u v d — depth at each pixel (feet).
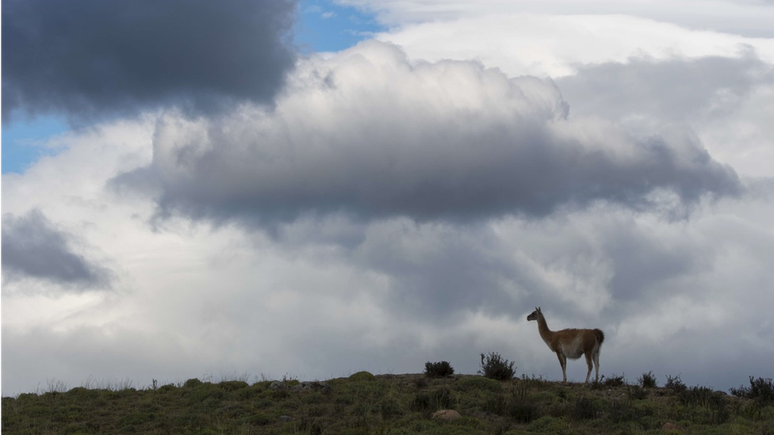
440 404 111.34
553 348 141.28
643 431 96.22
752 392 128.88
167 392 130.31
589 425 101.19
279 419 105.40
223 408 111.86
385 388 126.72
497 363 143.84
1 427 102.89
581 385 135.64
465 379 130.41
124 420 106.63
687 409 109.40
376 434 93.20
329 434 95.66
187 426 101.04
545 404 115.14
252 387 125.59
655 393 127.54
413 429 95.81
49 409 114.21
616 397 122.42
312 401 117.29
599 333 136.36
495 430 96.22
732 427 96.68
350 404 116.06
